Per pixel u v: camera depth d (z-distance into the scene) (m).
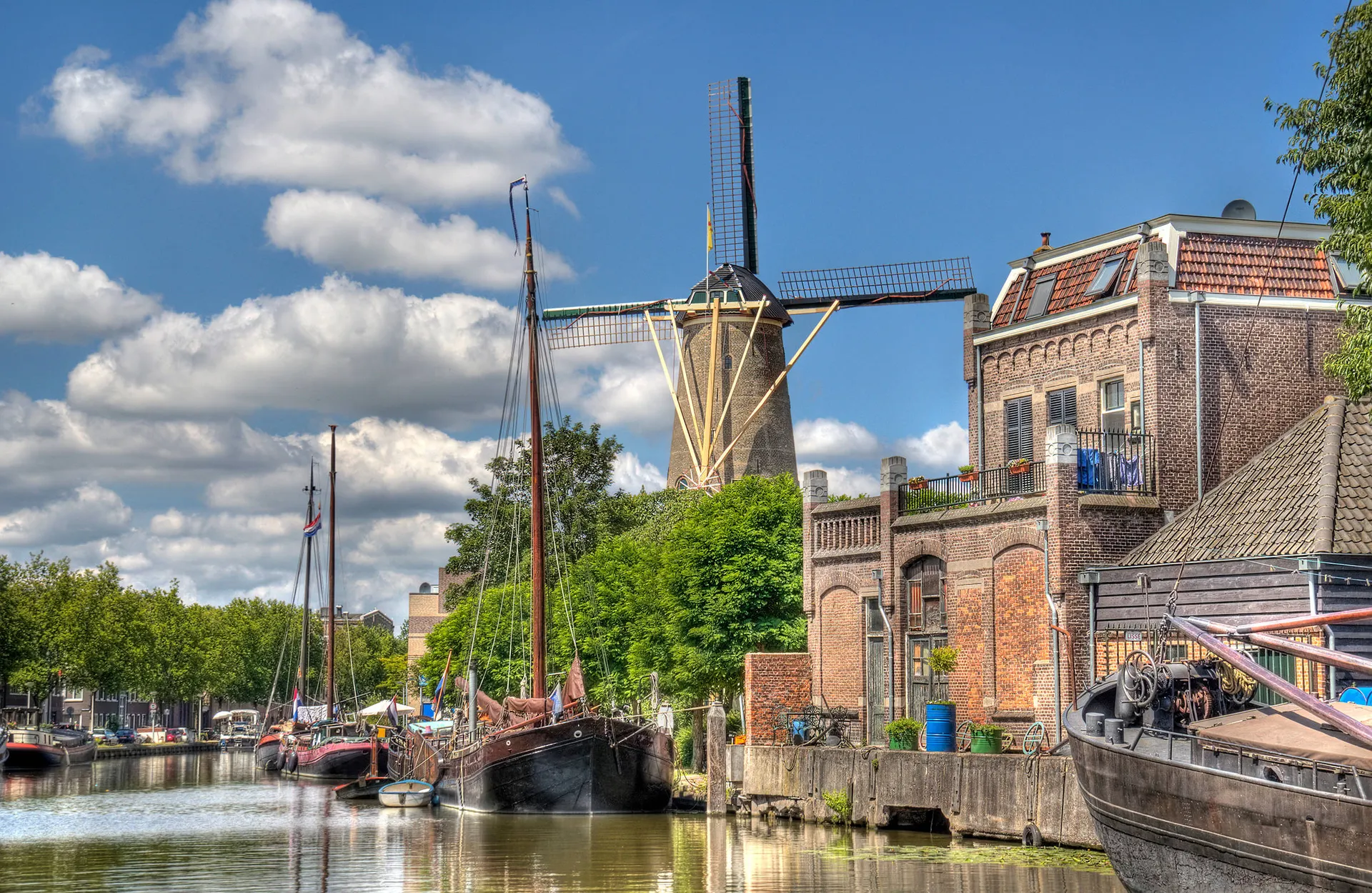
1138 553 35.81
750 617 52.88
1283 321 39.72
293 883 31.09
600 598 73.88
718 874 30.17
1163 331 38.47
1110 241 42.31
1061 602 36.22
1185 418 38.38
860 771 37.72
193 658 130.00
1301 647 21.78
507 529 102.56
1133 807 23.00
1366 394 31.41
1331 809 19.09
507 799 47.41
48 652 98.88
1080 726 25.72
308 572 105.12
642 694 64.31
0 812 52.53
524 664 76.50
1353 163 28.08
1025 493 38.81
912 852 31.83
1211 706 25.02
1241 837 20.62
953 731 37.12
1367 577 30.11
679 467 87.56
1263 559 30.88
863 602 43.78
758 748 42.81
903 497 42.53
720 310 86.38
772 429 86.44
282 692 152.88
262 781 76.12
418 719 101.00
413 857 35.56
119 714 168.75
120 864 35.06
